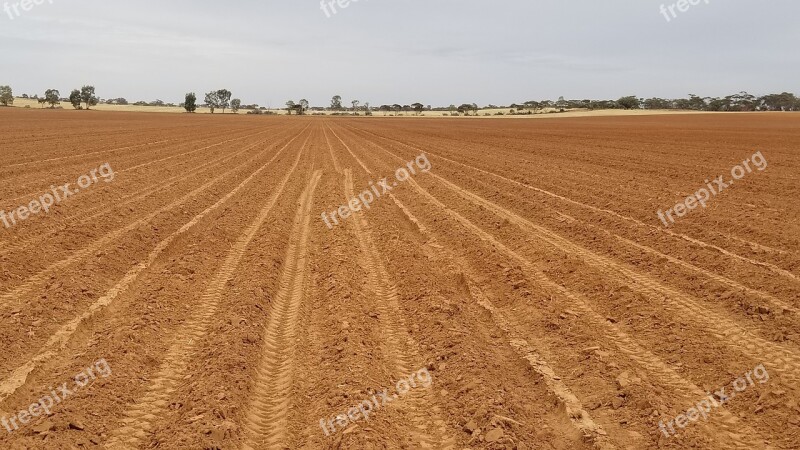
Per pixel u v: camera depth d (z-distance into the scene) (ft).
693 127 213.87
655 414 20.02
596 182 71.10
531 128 236.43
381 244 43.21
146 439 18.45
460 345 25.03
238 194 63.52
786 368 23.31
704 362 23.99
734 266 35.88
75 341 25.46
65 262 36.45
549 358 24.76
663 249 40.98
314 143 144.87
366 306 30.37
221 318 27.84
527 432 18.89
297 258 40.40
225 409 19.77
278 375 23.38
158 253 39.04
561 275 35.78
